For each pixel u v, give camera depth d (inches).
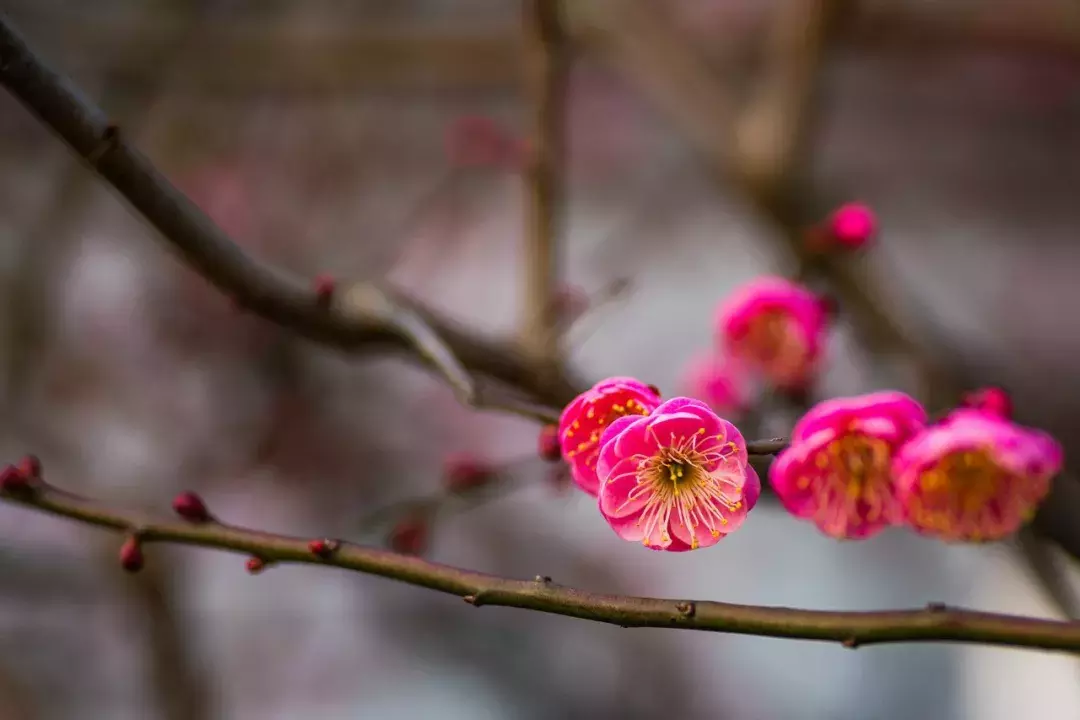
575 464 22.1
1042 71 54.0
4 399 32.9
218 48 43.8
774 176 33.3
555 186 26.0
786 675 45.7
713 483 21.6
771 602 46.1
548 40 25.9
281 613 43.9
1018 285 52.9
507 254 49.8
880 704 45.0
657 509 21.7
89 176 34.9
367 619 45.2
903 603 44.9
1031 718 41.5
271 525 42.9
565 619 46.0
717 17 50.5
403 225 45.6
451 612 45.8
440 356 23.7
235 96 45.6
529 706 44.6
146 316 41.8
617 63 38.8
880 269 30.7
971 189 54.6
